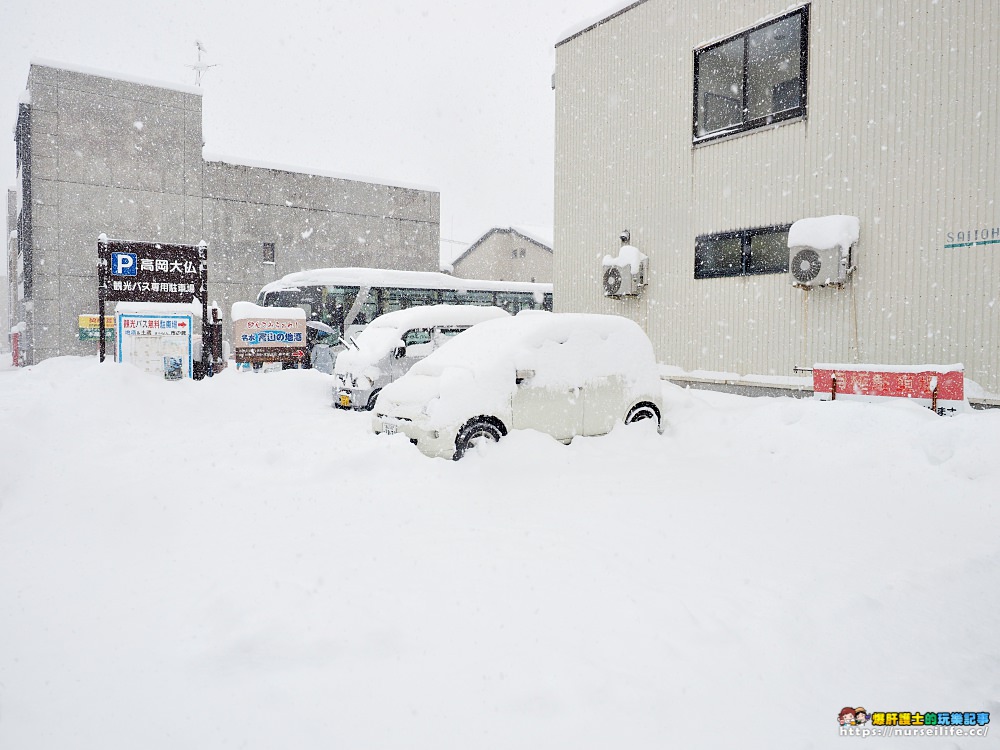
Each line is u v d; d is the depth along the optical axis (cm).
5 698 247
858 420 647
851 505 515
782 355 1020
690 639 295
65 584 353
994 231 790
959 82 816
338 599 325
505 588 345
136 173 2350
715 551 408
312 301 1869
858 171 918
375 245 3134
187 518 457
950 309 831
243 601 320
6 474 545
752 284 1059
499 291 2153
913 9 856
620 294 1242
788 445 661
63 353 2198
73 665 271
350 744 222
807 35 973
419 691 252
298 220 2892
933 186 844
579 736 228
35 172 2159
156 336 1177
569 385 688
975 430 570
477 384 629
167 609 321
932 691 271
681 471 620
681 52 1157
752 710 248
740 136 1070
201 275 1241
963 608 343
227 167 2686
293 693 250
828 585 357
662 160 1195
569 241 1389
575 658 275
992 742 237
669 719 239
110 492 493
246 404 1014
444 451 601
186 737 225
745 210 1066
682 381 1167
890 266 888
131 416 809
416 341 1088
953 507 508
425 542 415
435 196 3347
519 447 622
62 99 2203
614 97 1282
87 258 2248
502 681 258
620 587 348
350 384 1025
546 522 461
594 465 625
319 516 466
